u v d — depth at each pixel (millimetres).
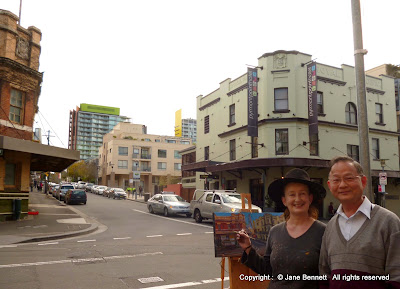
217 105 29141
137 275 6828
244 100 25328
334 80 24172
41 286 5926
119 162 71000
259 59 23656
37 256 8594
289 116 22125
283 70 22531
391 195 26250
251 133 22188
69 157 17312
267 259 2896
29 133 16906
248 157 24312
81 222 16484
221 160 27859
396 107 30547
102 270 7199
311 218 2783
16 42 16516
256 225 4141
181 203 21625
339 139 23859
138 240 11781
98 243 11016
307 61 23125
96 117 190500
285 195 2850
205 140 30891
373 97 26328
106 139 79625
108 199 41562
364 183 2318
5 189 15758
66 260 8164
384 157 26094
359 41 6988
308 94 22062
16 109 16516
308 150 22094
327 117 23531
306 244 2605
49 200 34000
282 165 20438
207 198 17594
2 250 9453
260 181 23312
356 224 2182
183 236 12844
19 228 13688
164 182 63469
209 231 14422
